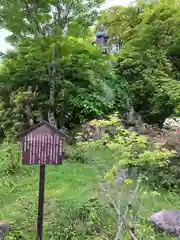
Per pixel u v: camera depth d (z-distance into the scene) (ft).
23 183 17.79
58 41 25.77
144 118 33.14
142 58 34.94
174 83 31.32
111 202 11.49
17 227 12.63
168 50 34.45
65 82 27.20
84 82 29.43
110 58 29.17
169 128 23.65
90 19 27.84
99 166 18.92
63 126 28.22
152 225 12.25
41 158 10.98
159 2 35.42
